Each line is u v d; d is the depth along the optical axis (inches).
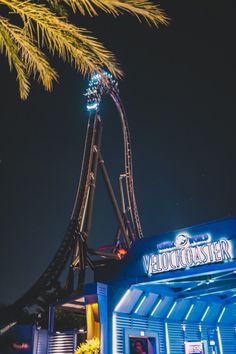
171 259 853.8
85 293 892.0
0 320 2059.5
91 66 334.0
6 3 303.1
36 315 1999.3
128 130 3400.6
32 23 313.6
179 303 1072.8
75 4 291.7
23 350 1063.6
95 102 2930.6
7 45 335.9
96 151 2844.5
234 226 799.1
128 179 3250.5
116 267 934.4
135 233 3100.4
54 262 2422.5
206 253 809.5
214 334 1210.6
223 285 1007.6
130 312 942.4
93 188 2738.7
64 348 1008.9
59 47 325.7
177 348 1056.8
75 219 2566.4
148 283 879.7
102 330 863.7
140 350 955.3
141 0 283.0
